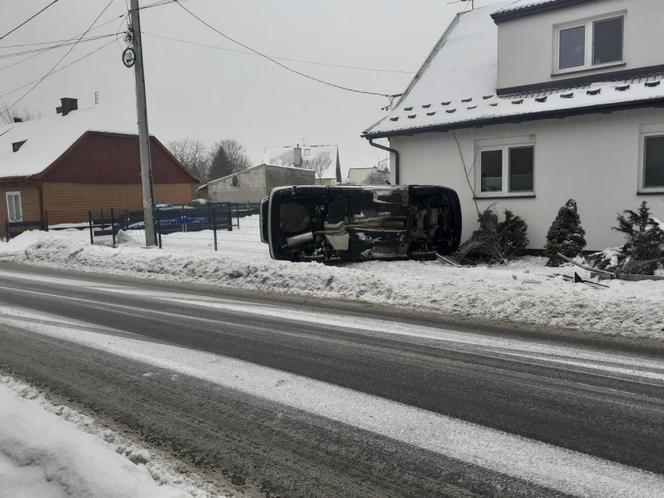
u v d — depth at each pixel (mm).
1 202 32781
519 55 13078
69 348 6184
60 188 30891
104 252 14898
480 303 7594
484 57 15359
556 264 11156
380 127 14523
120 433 3945
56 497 2916
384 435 3830
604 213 11695
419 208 12000
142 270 12945
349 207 11156
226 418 4172
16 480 3072
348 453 3586
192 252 14523
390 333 6531
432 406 4320
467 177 13484
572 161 12008
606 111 11320
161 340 6465
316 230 11055
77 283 11594
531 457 3473
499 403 4352
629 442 3656
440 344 6012
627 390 4562
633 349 5648
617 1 11656
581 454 3502
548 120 12242
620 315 6562
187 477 3312
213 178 93250
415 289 8477
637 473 3256
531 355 5539
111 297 9609
